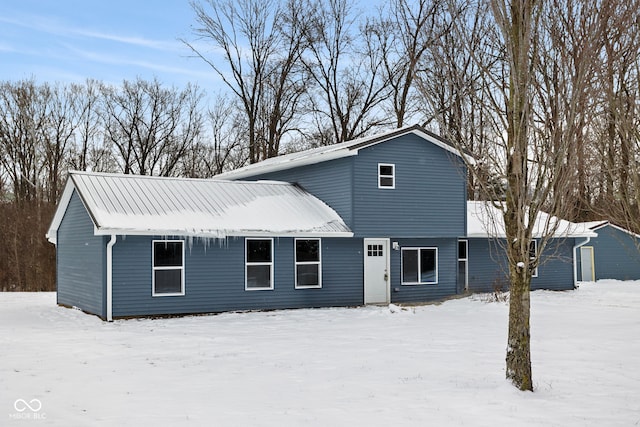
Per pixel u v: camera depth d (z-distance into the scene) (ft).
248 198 77.36
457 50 35.76
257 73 135.44
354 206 74.90
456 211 81.71
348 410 29.35
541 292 93.15
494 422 27.53
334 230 73.61
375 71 130.11
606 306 75.82
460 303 77.36
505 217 33.99
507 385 32.96
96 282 65.72
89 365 39.93
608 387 34.01
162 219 66.28
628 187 30.01
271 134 134.10
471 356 42.83
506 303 76.23
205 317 65.77
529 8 31.32
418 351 44.86
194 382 35.06
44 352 44.75
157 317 65.10
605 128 30.83
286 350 45.57
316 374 37.19
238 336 52.70
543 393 32.63
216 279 68.54
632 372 37.63
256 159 137.69
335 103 135.13
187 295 66.85
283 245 72.79
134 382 35.01
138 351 45.29
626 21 28.35
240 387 33.88
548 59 31.65
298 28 133.18
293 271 73.26
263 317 65.77
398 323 60.75
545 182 32.45
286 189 83.10
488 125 34.32
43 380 35.40
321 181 80.84
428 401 30.99
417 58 42.75
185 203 71.67
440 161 80.94
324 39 133.08
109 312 62.69
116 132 155.84
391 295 79.36
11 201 139.95
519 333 33.14
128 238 64.08
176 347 47.09
